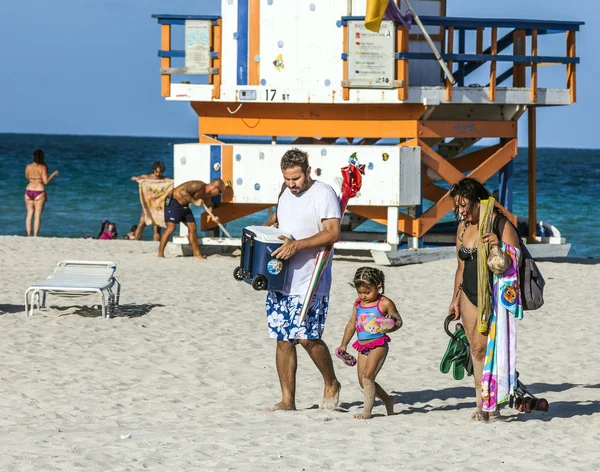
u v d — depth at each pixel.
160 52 39.94
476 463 13.77
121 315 27.44
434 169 39.53
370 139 44.88
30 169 52.47
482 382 16.64
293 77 39.00
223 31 39.56
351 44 37.78
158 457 13.77
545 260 43.69
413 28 40.16
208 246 43.41
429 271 37.06
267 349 23.61
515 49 40.16
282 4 38.84
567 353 23.88
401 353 23.64
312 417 17.12
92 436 15.23
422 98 37.84
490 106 41.44
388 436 15.38
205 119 41.00
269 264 16.83
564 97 40.91
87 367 21.23
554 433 15.84
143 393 19.23
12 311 27.73
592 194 110.25
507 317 16.52
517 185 123.19
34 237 48.75
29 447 14.30
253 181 39.50
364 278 17.06
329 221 17.06
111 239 50.47
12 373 20.41
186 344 23.89
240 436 15.29
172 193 40.69
